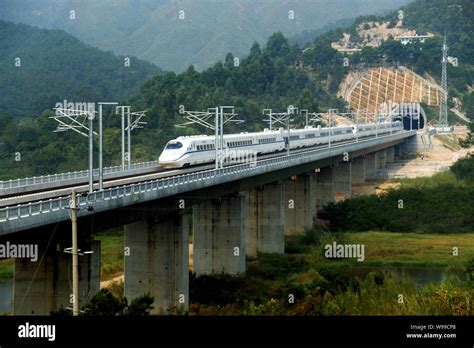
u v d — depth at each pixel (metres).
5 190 71.75
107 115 195.50
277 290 86.69
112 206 63.44
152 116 193.88
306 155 126.31
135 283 79.44
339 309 70.81
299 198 132.00
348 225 138.75
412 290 78.12
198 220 97.44
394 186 171.75
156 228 78.75
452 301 70.62
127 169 97.88
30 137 173.38
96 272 62.38
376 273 84.06
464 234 132.38
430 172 199.62
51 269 60.31
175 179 77.00
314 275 88.88
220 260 96.75
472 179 171.12
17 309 60.41
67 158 164.25
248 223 115.19
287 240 124.44
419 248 118.81
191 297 84.50
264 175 107.94
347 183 166.12
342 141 187.62
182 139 108.31
